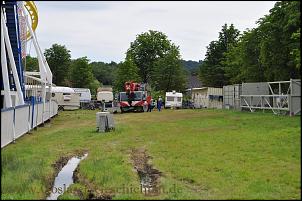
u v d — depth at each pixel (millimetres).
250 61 44000
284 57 33250
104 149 15797
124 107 44406
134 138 19156
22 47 31547
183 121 28406
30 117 21266
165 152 14609
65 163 13273
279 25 32750
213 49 74062
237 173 10805
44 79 29172
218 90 62031
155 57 82875
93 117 36094
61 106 51906
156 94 67812
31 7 32125
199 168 11602
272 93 32969
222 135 18516
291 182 9727
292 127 19734
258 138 16781
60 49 85188
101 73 129875
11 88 26641
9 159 12438
